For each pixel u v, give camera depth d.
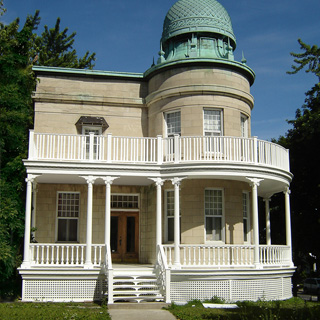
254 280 17.95
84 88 22.19
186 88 20.69
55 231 20.67
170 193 20.50
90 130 21.91
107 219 18.02
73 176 18.81
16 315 12.27
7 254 17.22
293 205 27.84
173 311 14.09
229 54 21.77
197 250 19.41
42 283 17.03
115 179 19.67
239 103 21.36
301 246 27.44
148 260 20.89
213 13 22.39
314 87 26.77
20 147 19.67
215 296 17.27
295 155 27.02
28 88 20.91
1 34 20.50
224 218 19.92
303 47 26.97
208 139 20.19
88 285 17.27
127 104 22.27
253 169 18.62
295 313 12.50
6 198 18.34
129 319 12.94
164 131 21.08
